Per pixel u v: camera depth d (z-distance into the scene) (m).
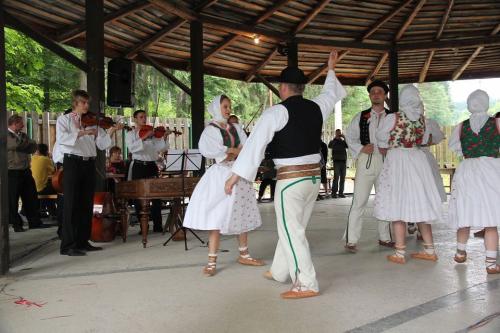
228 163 4.05
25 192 7.40
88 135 5.01
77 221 5.05
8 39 12.70
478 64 12.09
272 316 2.89
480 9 8.68
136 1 7.38
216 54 10.18
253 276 3.88
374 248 5.02
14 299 3.38
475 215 3.77
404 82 12.95
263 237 5.89
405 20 8.95
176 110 20.02
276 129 3.17
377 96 4.77
